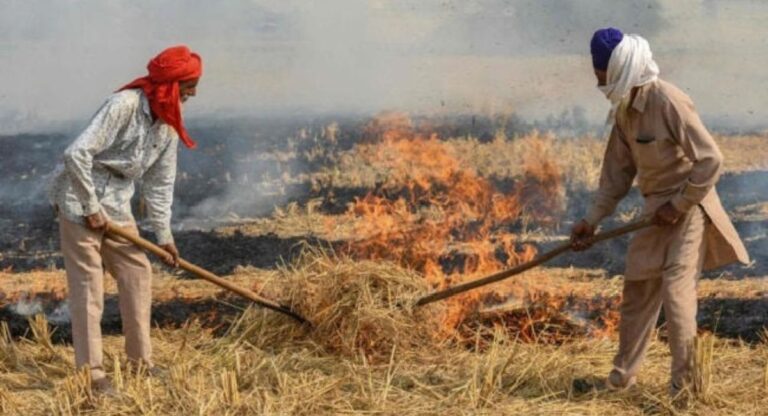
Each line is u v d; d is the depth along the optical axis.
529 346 6.90
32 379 6.56
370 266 7.18
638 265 6.16
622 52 5.90
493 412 6.01
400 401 6.19
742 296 7.88
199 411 5.85
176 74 6.16
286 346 7.00
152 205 6.47
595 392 6.21
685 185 5.89
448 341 7.05
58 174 6.18
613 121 6.29
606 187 6.41
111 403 6.07
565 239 9.22
